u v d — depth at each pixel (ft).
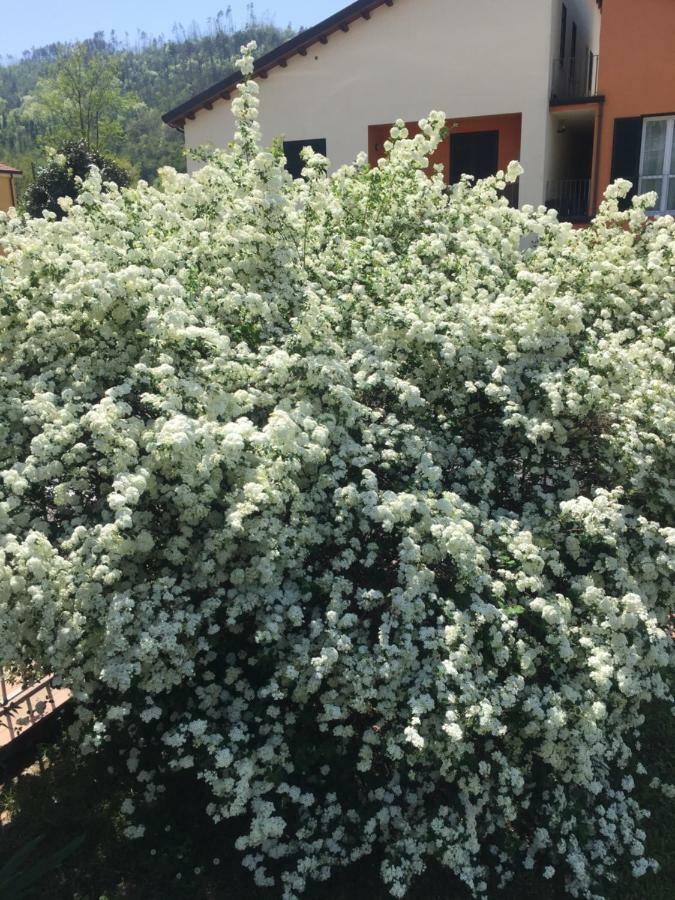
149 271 13.70
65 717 15.46
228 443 10.77
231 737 10.67
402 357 14.37
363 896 11.74
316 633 10.85
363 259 16.12
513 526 12.30
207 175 17.66
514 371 14.34
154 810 13.00
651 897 11.80
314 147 48.37
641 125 42.88
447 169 51.78
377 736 10.87
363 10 44.47
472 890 11.04
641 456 13.47
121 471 11.18
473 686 10.32
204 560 11.45
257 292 15.55
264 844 11.23
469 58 44.50
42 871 10.88
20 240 15.25
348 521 11.62
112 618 10.16
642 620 11.84
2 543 10.71
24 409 11.84
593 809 12.29
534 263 18.22
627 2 41.42
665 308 16.97
